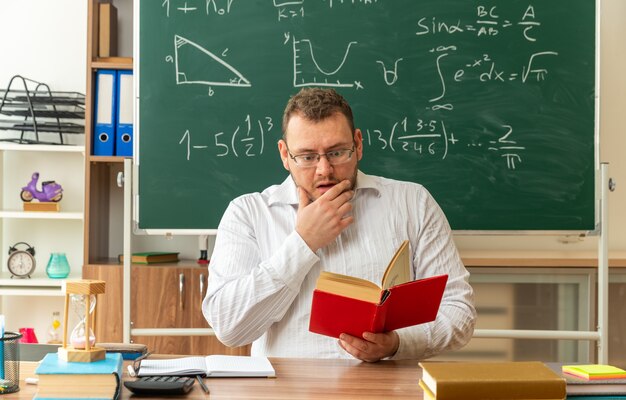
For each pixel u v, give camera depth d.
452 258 1.84
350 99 2.68
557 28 2.68
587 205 2.68
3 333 1.29
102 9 2.90
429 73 2.68
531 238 3.12
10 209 3.13
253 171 2.67
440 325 1.69
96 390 1.19
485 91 2.68
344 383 1.36
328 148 1.69
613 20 3.17
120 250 3.14
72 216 2.89
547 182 2.68
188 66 2.67
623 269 2.76
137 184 2.66
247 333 1.68
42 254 3.17
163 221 2.66
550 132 2.68
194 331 2.62
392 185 1.89
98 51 2.90
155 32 2.67
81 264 3.17
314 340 1.71
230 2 2.67
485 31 2.68
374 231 1.81
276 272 1.65
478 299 2.73
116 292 2.75
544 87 2.68
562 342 2.74
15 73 3.16
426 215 1.86
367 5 2.68
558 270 2.71
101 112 2.84
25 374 1.38
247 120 2.67
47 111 2.99
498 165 2.68
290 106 1.73
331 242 1.78
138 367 1.40
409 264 1.64
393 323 1.50
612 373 1.26
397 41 2.68
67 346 1.29
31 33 3.17
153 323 2.74
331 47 2.68
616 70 3.18
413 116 2.68
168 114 2.66
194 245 3.14
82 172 3.16
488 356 2.76
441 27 2.68
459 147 2.68
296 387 1.32
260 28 2.67
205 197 2.66
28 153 3.16
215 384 1.34
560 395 1.09
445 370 1.15
